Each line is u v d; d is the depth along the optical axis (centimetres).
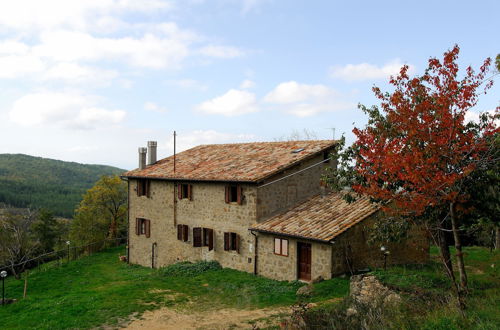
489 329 696
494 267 1666
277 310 1326
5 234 3250
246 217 1909
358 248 1614
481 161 941
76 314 1366
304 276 1667
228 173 2019
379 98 1052
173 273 1970
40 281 2361
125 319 1302
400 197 1001
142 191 2620
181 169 2375
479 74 909
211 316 1315
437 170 921
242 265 1938
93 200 4084
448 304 866
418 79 990
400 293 1070
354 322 861
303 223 1714
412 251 1786
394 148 1010
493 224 1320
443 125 923
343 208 1744
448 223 1256
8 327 1298
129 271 2436
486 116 1011
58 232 4478
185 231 2258
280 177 1942
